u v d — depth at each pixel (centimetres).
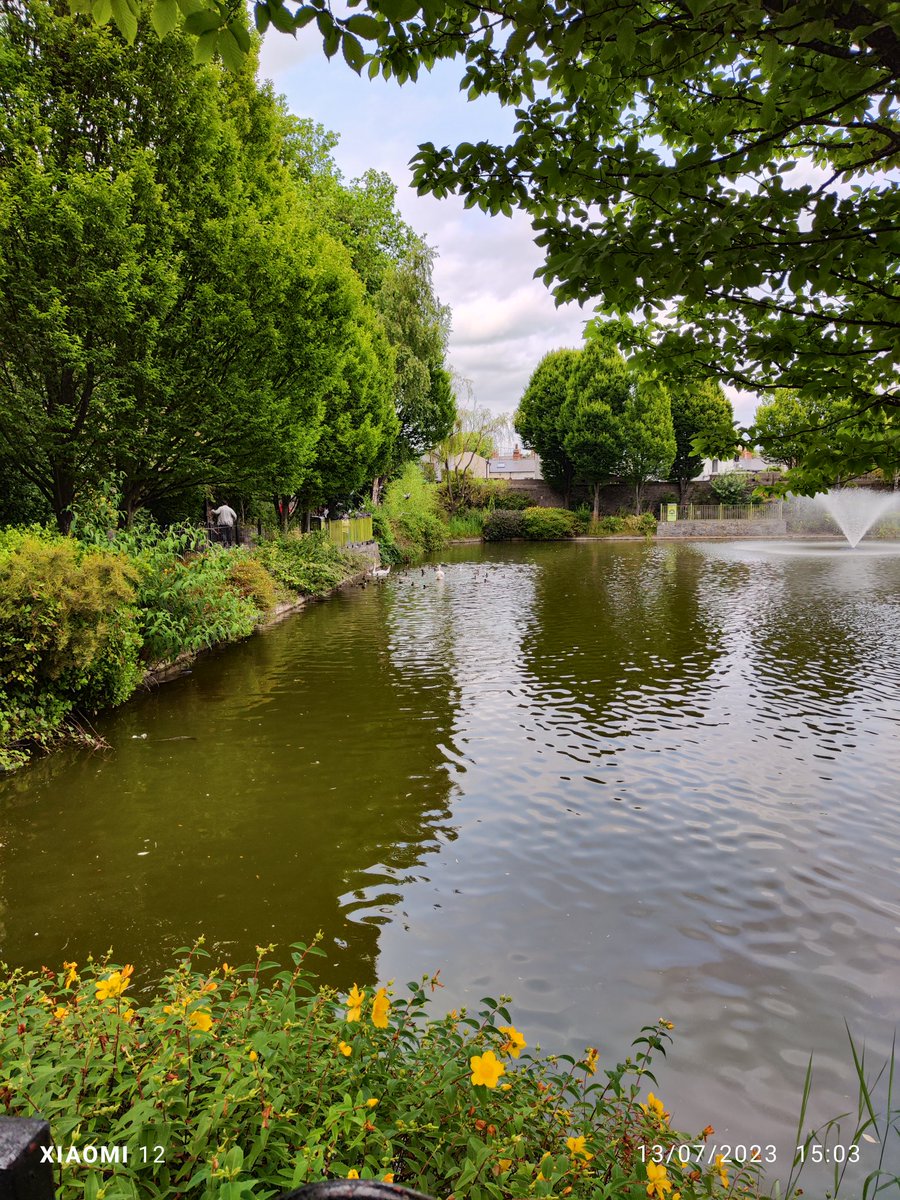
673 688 925
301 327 1286
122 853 491
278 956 373
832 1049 309
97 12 167
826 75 199
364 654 1163
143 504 1281
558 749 703
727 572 2353
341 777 631
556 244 252
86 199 876
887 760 662
